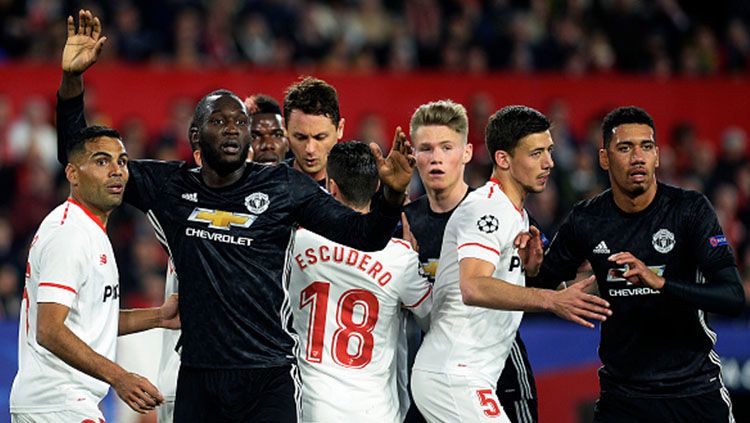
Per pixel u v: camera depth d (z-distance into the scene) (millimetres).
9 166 49031
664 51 62250
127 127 48875
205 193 22719
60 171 49906
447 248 24094
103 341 23906
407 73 54188
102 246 23844
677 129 56625
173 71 51406
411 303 24625
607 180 53031
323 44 57500
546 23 61188
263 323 22453
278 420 22000
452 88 54562
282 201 22609
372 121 51906
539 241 23188
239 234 22375
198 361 22344
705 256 23453
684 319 23828
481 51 58656
